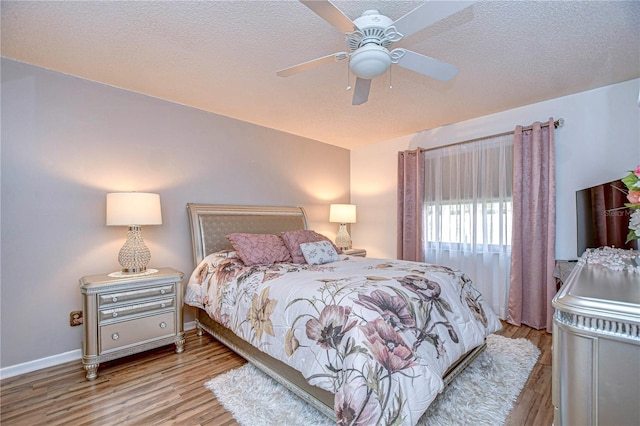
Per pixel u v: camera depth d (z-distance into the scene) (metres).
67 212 2.46
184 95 2.91
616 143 2.74
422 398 1.38
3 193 2.20
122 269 2.68
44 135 2.37
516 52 2.17
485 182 3.50
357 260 3.06
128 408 1.79
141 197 2.47
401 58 1.73
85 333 2.15
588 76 2.57
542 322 3.05
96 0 1.62
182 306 2.62
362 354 1.40
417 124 3.81
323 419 1.66
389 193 4.51
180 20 1.79
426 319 1.73
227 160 3.49
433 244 3.95
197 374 2.18
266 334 1.92
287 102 3.07
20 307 2.25
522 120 3.26
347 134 4.24
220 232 3.24
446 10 1.34
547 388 1.95
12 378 2.15
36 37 1.96
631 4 1.66
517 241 3.15
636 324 0.70
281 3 1.65
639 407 0.71
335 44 2.05
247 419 1.67
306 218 4.15
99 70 2.41
